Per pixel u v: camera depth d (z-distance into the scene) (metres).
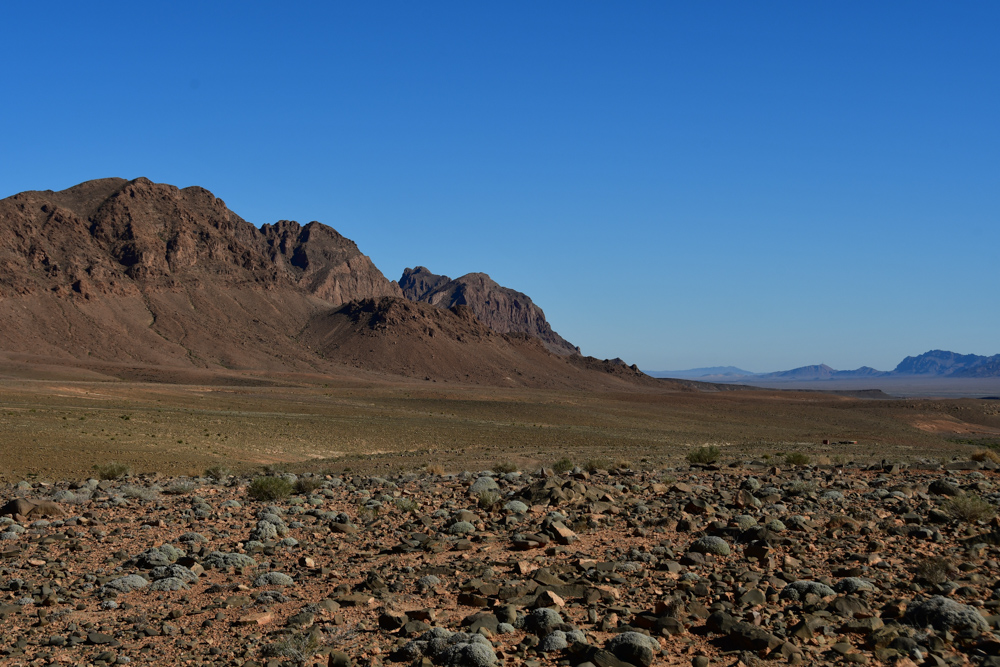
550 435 75.44
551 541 13.47
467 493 21.30
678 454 43.38
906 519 14.19
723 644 7.88
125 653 8.44
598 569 10.84
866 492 18.73
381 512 18.16
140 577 11.68
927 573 9.85
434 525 15.89
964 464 25.88
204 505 19.30
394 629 8.80
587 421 116.81
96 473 39.38
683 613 8.77
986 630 7.88
